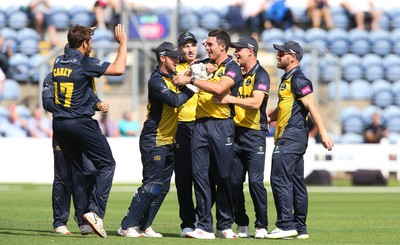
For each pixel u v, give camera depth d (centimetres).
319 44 10200
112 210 5294
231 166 3488
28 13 10162
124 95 8919
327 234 3831
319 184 8569
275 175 3500
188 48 3747
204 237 3444
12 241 3136
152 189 3528
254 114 3556
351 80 10031
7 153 8444
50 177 8444
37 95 9388
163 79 3484
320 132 3447
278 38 10150
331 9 10475
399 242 3441
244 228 3669
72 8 10150
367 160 8700
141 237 3469
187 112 3662
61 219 3600
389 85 9988
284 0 10219
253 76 3541
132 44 8938
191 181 3656
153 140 3528
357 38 10294
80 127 3300
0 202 5919
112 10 9956
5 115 9281
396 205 6066
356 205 6053
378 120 9600
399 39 10331
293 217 3594
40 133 9012
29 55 9850
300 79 3481
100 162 3347
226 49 3500
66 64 3306
